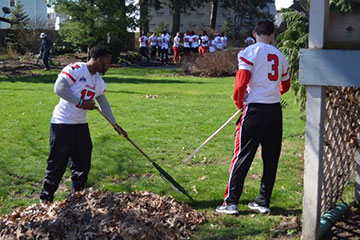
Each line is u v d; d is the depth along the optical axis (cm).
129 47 3138
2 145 693
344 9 385
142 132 800
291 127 874
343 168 472
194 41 2631
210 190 529
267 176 462
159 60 2812
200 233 413
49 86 1414
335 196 468
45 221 389
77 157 469
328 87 393
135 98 1186
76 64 447
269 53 440
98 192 456
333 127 423
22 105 1036
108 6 2370
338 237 412
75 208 415
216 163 639
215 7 3438
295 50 779
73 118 449
